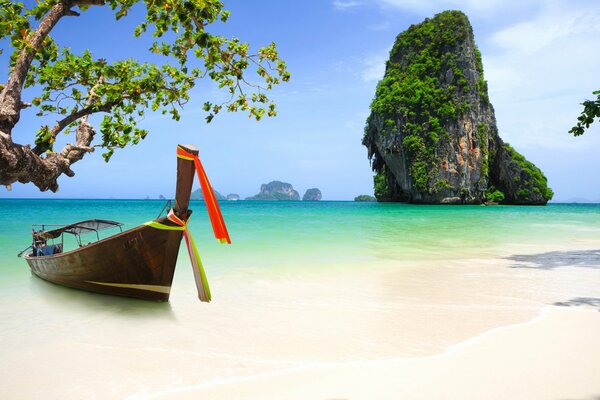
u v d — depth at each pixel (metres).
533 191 84.00
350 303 7.33
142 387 4.30
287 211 45.78
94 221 10.88
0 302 7.70
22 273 10.26
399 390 4.11
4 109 2.61
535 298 7.58
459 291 8.16
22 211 40.78
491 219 32.50
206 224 22.38
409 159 76.00
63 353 5.21
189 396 4.08
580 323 6.08
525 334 5.63
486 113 81.88
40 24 2.91
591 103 9.91
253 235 18.05
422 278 9.41
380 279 9.27
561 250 14.17
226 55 3.88
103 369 4.73
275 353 5.13
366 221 28.27
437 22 82.31
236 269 10.43
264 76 4.08
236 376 4.52
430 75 78.94
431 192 75.00
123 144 3.77
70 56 3.95
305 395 4.07
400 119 76.50
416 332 5.81
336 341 5.50
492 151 84.12
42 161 2.79
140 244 7.23
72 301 7.79
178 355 5.12
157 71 4.07
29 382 4.41
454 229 22.56
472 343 5.34
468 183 75.88
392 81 82.06
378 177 99.75
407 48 84.75
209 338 5.70
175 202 6.75
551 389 4.04
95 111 3.60
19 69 2.78
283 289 8.38
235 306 7.21
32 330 6.11
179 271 10.23
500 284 8.76
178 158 6.21
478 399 3.88
